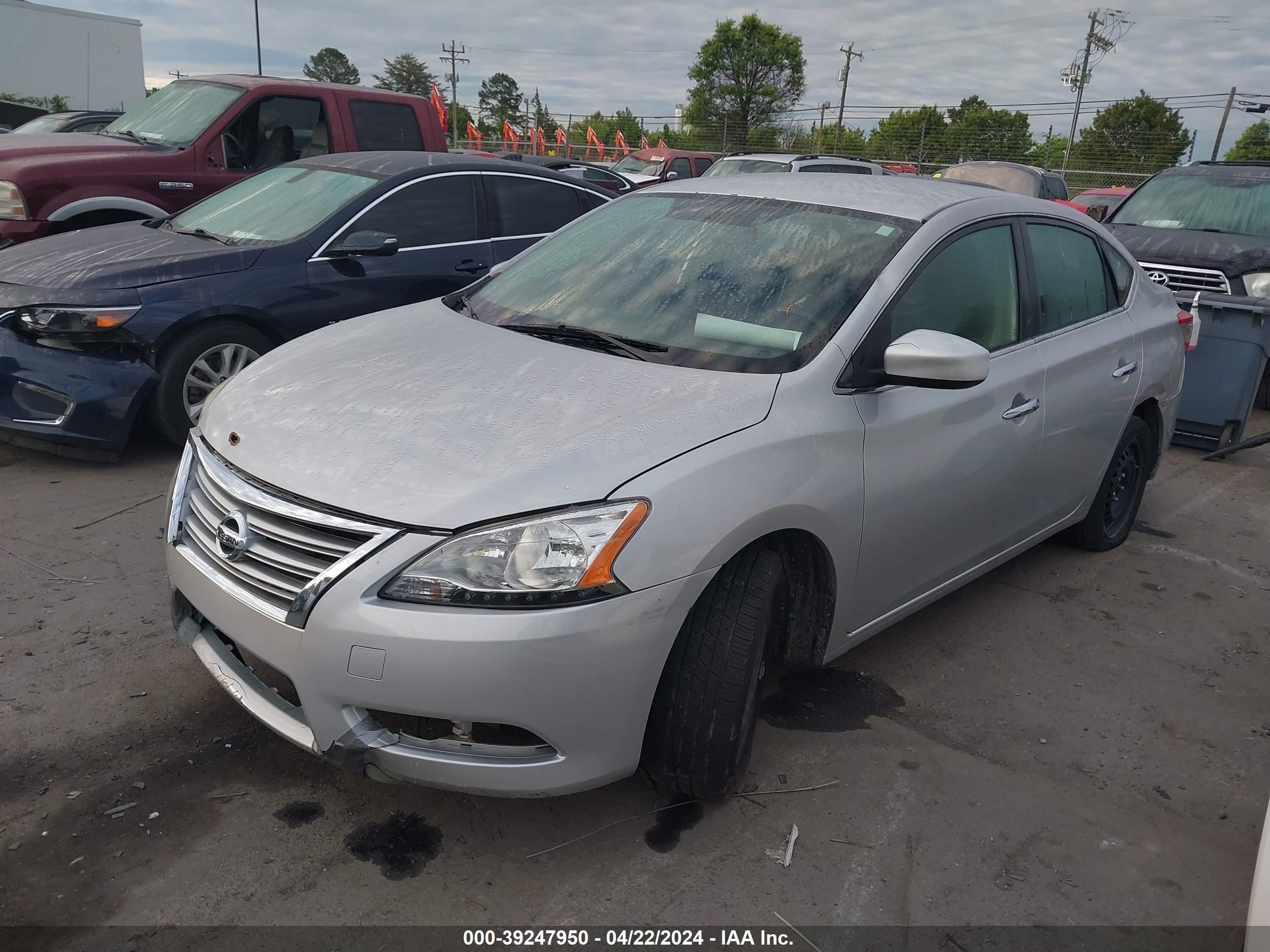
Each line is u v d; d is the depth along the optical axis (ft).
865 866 8.30
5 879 7.57
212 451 8.64
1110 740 10.50
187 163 23.89
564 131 142.41
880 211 10.90
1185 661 12.39
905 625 12.80
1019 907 7.98
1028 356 11.67
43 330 15.20
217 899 7.52
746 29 184.44
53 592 12.02
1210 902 8.20
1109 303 13.92
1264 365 20.57
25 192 21.61
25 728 9.39
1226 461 21.48
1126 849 8.77
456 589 7.00
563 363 9.19
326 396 8.69
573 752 7.41
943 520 10.53
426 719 7.28
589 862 8.14
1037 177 47.91
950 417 10.21
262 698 7.99
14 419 15.47
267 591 7.60
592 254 11.62
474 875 7.93
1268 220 26.45
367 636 7.04
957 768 9.77
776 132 186.91
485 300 11.55
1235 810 9.46
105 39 92.53
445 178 19.51
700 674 7.98
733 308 9.87
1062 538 15.57
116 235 18.44
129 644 10.99
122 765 8.97
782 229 10.84
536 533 7.13
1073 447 12.82
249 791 8.75
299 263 17.31
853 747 9.98
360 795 8.77
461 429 7.94
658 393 8.57
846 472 8.96
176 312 15.93
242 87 25.25
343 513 7.32
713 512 7.72
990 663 11.94
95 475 16.02
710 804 8.91
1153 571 15.15
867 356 9.44
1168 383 15.07
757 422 8.41
